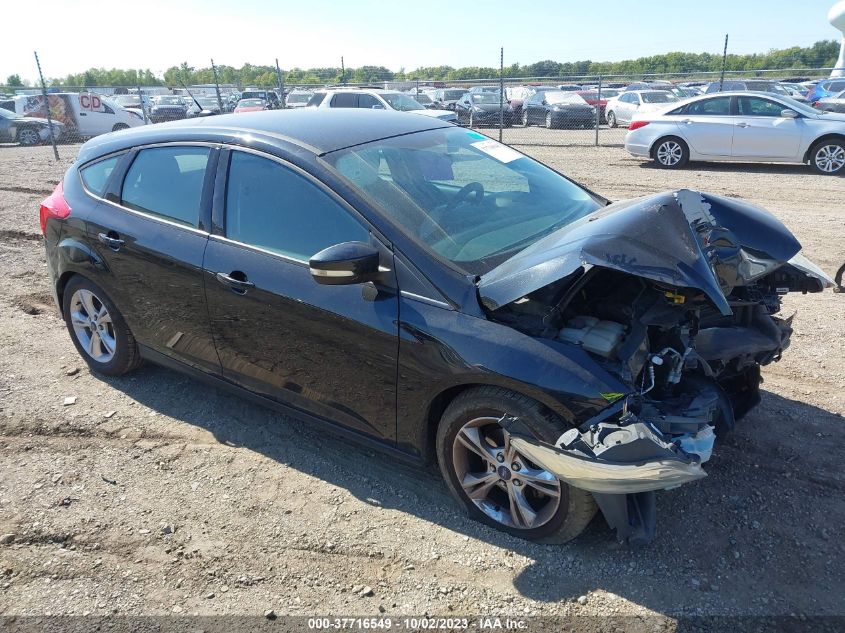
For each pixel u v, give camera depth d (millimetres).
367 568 2922
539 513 2953
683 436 2697
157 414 4215
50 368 4855
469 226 3354
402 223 3197
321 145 3537
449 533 3109
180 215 3869
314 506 3330
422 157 3742
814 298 5820
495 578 2832
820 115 12484
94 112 22406
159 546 3086
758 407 4020
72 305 4633
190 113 24688
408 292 3059
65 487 3520
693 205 3193
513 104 26328
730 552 2912
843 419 3865
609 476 2482
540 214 3658
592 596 2715
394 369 3100
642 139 13859
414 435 3178
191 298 3783
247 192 3605
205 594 2812
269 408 3766
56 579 2908
